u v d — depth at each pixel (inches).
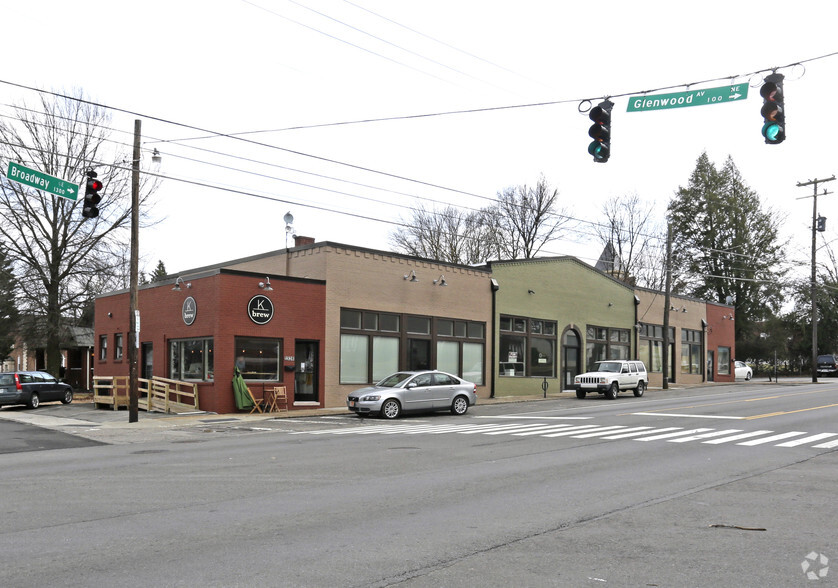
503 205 2213.3
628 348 1740.9
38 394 1170.6
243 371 1041.5
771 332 2566.4
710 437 682.8
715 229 2571.4
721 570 252.2
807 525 323.9
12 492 402.0
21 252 1407.5
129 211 1481.3
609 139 590.6
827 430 745.6
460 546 282.4
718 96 530.9
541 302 1498.5
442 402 992.2
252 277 1052.5
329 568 250.8
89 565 254.7
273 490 405.7
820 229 1996.8
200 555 267.7
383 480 439.5
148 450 618.8
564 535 302.2
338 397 1128.2
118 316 1318.9
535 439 669.3
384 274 1207.6
